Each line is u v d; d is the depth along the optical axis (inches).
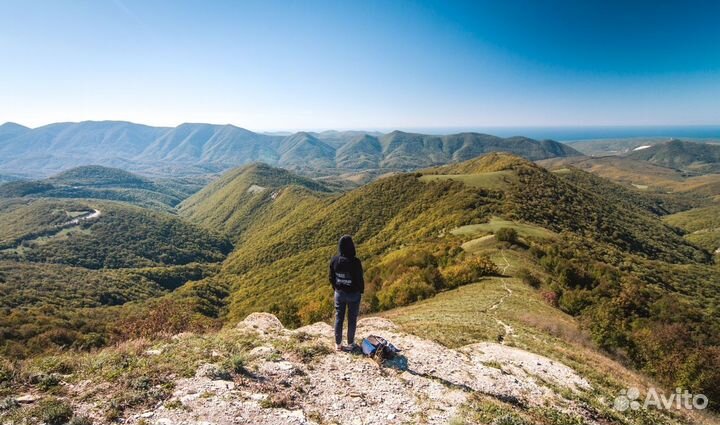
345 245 386.3
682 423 423.2
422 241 3501.5
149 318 816.3
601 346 872.3
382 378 350.6
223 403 274.2
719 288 3083.2
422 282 1626.5
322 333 490.6
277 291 3932.1
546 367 478.9
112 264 7593.5
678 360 747.4
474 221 3700.8
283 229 7815.0
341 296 390.3
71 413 246.7
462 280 1663.4
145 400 269.1
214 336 446.0
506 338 666.2
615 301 1493.6
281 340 427.8
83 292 5093.5
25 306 4109.3
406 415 291.7
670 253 4618.6
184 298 4456.2
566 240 3191.4
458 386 354.0
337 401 303.4
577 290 1556.3
